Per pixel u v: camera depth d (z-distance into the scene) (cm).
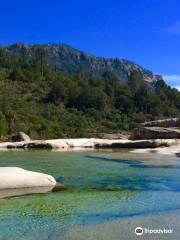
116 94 13575
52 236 1109
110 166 2662
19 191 1659
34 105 11344
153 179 2100
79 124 10100
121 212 1374
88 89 12500
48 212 1347
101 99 12138
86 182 1972
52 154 3581
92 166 2647
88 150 4212
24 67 17288
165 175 2252
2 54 19212
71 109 11650
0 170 1773
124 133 9781
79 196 1612
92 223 1235
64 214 1328
